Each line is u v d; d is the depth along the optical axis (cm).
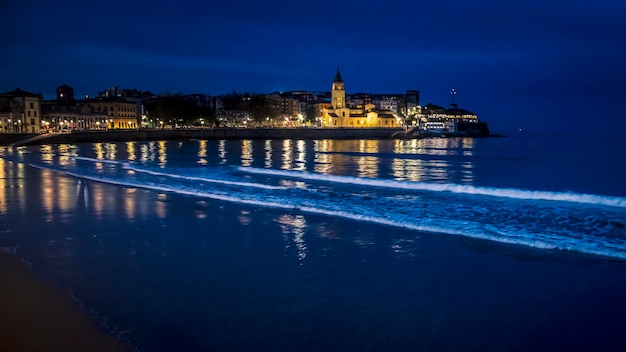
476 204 2566
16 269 1366
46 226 1977
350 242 1712
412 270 1386
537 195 2825
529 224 2023
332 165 5766
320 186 3438
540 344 931
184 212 2317
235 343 921
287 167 5431
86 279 1284
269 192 3064
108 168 4956
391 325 1012
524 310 1092
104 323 999
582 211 2341
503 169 5406
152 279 1291
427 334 971
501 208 2431
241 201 2667
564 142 15725
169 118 18538
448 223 2038
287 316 1053
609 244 1666
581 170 5306
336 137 18900
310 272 1366
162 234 1839
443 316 1059
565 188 3597
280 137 17788
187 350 888
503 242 1700
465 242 1705
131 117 17712
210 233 1853
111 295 1165
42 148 10031
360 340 941
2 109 12938
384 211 2350
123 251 1578
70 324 989
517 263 1447
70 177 3891
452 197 2836
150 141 14388
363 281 1288
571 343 934
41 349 872
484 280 1294
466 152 9975
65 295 1158
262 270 1382
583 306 1112
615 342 935
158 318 1030
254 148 10775
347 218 2164
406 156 8262
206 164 5794
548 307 1109
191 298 1155
